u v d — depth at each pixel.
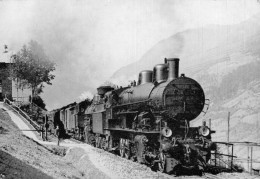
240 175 15.78
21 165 12.84
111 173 14.52
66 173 14.24
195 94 17.16
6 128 23.98
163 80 18.47
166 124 15.98
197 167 15.84
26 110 42.78
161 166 16.05
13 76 46.62
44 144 24.73
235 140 37.12
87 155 19.20
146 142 16.58
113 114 22.19
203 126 16.56
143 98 18.56
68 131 38.06
